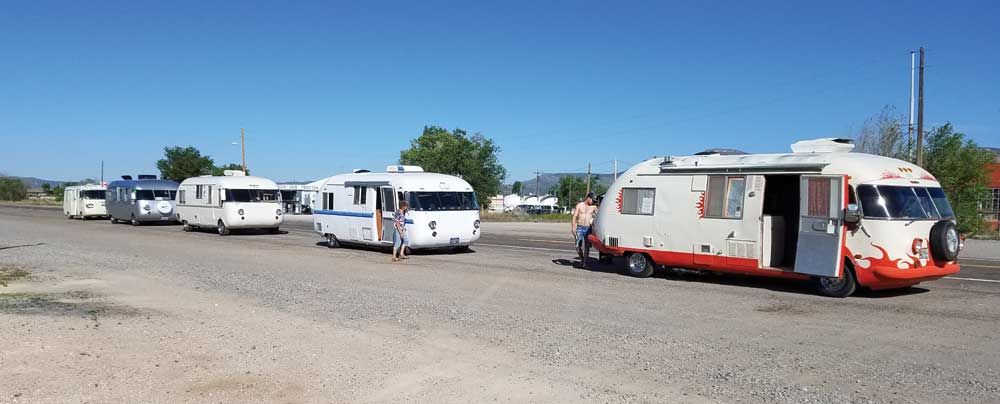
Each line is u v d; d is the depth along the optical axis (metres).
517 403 6.13
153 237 27.53
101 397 6.16
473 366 7.35
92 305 10.94
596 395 6.35
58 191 102.06
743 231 13.02
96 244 23.80
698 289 12.94
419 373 7.09
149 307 10.85
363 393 6.42
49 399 6.06
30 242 24.62
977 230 33.25
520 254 20.34
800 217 12.30
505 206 99.50
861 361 7.53
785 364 7.41
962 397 6.23
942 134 34.53
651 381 6.79
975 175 33.94
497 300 11.66
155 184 36.22
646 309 10.77
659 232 14.32
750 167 13.00
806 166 12.25
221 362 7.46
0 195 100.12
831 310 10.65
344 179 22.50
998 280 14.27
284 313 10.39
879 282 11.55
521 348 8.15
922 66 32.94
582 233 16.91
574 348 8.16
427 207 19.69
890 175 11.85
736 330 9.18
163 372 7.02
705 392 6.41
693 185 13.84
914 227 11.51
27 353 7.57
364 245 23.30
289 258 19.03
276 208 29.73
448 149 66.00
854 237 11.71
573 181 114.12
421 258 19.06
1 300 11.23
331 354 7.84
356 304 11.23
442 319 9.94
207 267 16.72
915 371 7.12
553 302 11.45
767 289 12.93
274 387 6.58
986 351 7.96
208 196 29.58
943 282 13.92
